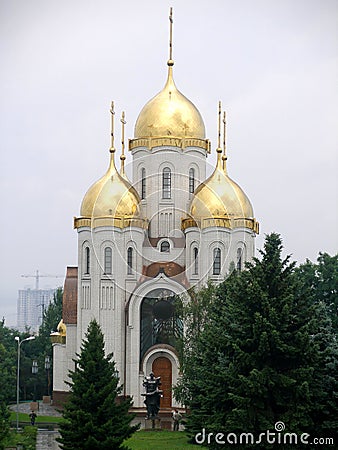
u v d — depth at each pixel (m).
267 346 36.41
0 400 65.44
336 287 67.44
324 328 40.06
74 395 40.88
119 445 40.16
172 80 77.75
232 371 37.25
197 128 75.88
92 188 75.25
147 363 69.75
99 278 71.44
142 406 69.31
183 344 60.19
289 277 38.94
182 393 57.25
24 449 50.69
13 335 107.44
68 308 78.00
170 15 77.88
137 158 75.81
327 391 38.16
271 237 39.81
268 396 36.59
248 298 38.03
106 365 41.50
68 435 39.31
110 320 70.88
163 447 49.16
